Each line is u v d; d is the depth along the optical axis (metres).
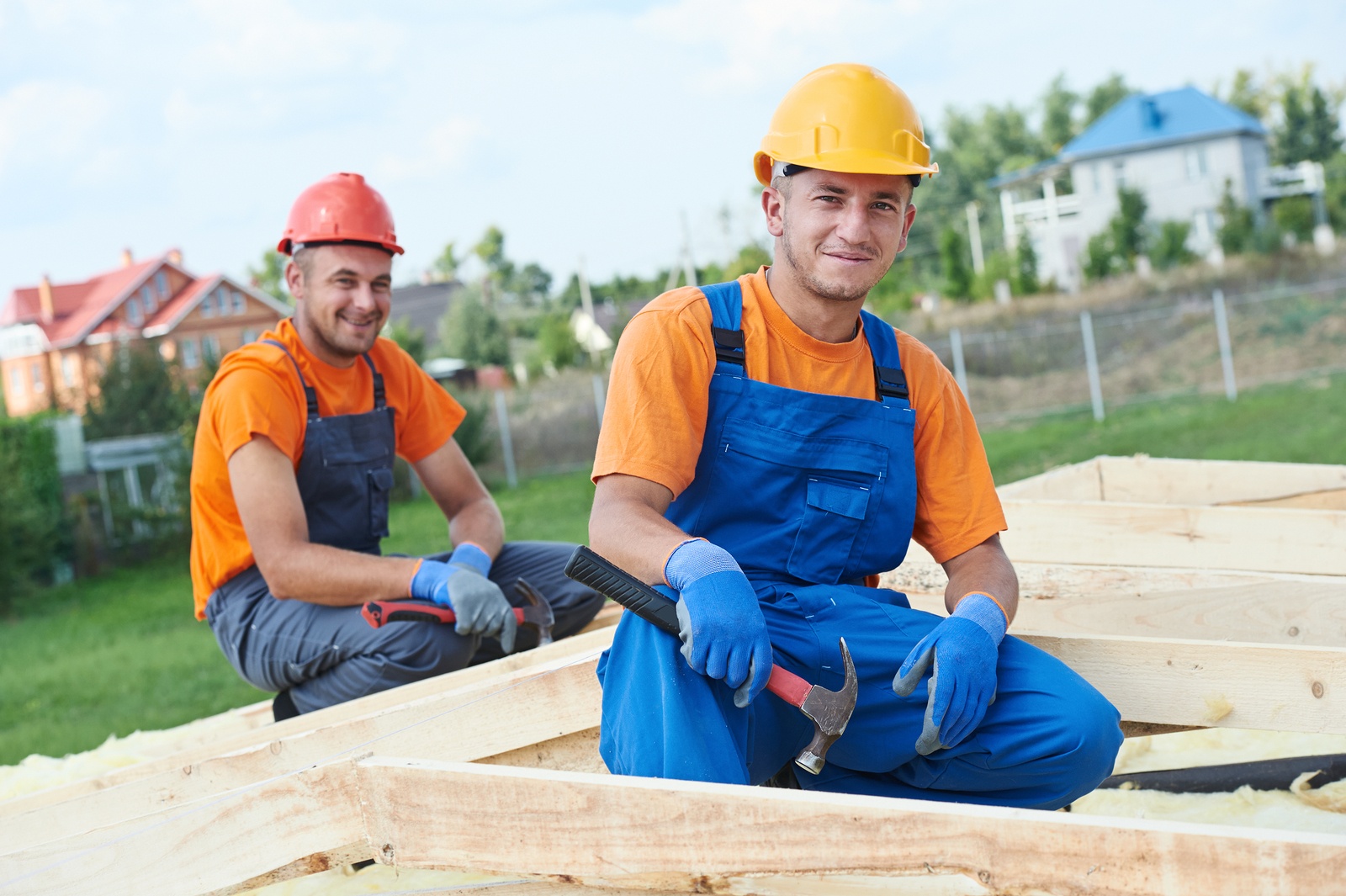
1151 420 16.41
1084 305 26.67
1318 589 2.66
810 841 1.59
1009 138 66.25
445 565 3.18
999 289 30.83
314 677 3.26
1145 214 38.22
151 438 18.30
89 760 3.90
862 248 2.09
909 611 2.14
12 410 41.38
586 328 37.78
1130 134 42.94
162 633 10.78
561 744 2.37
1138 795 2.89
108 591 14.99
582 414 21.28
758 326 2.18
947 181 64.81
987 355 22.17
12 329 40.59
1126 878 1.45
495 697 2.34
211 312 38.25
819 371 2.19
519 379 33.03
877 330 2.28
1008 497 4.00
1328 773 2.86
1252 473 4.03
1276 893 1.38
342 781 1.91
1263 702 2.09
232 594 3.36
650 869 1.68
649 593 1.91
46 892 2.08
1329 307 21.59
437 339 47.72
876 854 1.56
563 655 2.67
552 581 3.51
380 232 3.33
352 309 3.30
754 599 1.88
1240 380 19.34
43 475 16.55
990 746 1.96
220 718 4.00
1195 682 2.12
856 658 2.03
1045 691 1.95
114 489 17.92
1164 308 25.05
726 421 2.14
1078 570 3.01
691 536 2.06
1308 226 36.06
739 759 1.87
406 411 3.65
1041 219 44.59
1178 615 2.77
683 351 2.12
